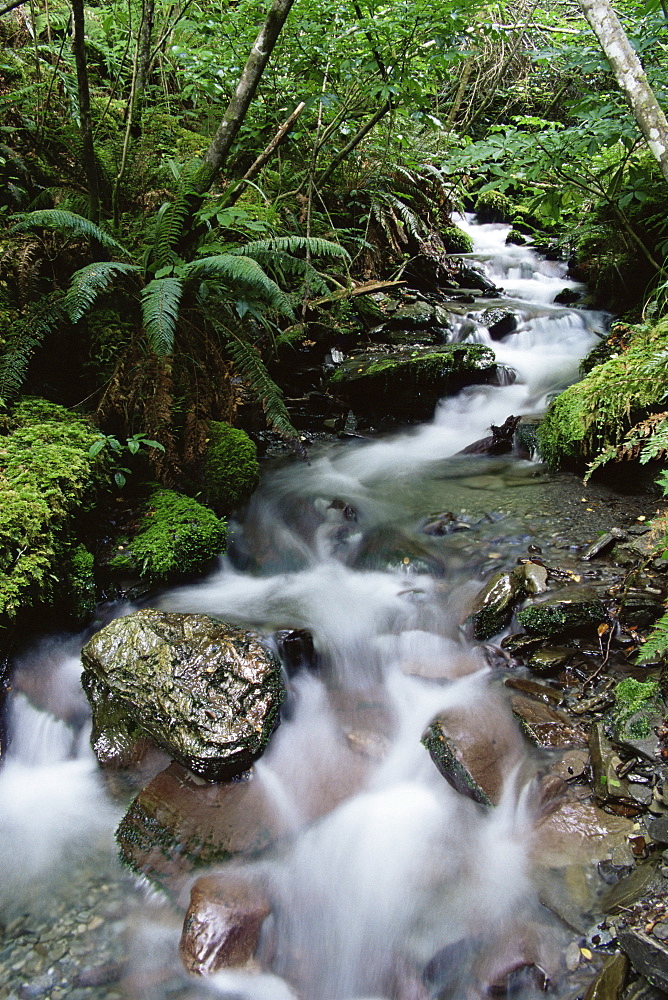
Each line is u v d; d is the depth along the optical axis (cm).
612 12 263
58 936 185
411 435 489
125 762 240
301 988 176
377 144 638
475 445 453
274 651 262
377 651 282
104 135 420
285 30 476
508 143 443
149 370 332
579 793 205
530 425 438
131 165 388
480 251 871
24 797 232
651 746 205
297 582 325
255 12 486
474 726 230
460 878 193
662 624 207
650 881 168
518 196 1037
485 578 306
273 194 517
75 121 400
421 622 291
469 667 264
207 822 215
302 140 556
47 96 410
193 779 227
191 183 339
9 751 245
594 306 674
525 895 183
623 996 148
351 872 200
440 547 335
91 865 206
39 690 259
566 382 511
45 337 337
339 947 184
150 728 236
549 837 194
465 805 215
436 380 501
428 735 233
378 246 642
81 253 355
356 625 293
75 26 300
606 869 182
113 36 524
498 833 202
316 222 528
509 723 233
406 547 337
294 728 248
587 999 151
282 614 292
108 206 386
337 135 582
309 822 215
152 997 171
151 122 412
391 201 647
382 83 470
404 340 568
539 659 255
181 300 343
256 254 334
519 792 210
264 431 462
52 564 269
